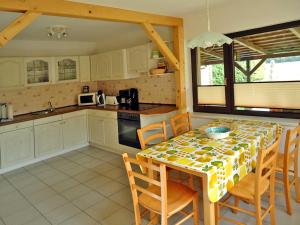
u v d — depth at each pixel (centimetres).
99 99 525
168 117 416
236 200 249
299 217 238
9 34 225
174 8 329
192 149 227
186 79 409
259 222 198
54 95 522
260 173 189
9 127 407
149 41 444
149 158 216
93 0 269
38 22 347
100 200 297
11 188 348
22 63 442
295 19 289
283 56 309
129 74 465
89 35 478
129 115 420
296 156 252
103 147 500
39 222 261
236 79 355
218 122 321
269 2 303
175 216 253
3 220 269
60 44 521
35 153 443
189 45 221
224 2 324
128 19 317
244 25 327
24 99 478
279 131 284
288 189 239
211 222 185
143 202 204
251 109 347
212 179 181
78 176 373
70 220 261
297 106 307
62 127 480
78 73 532
